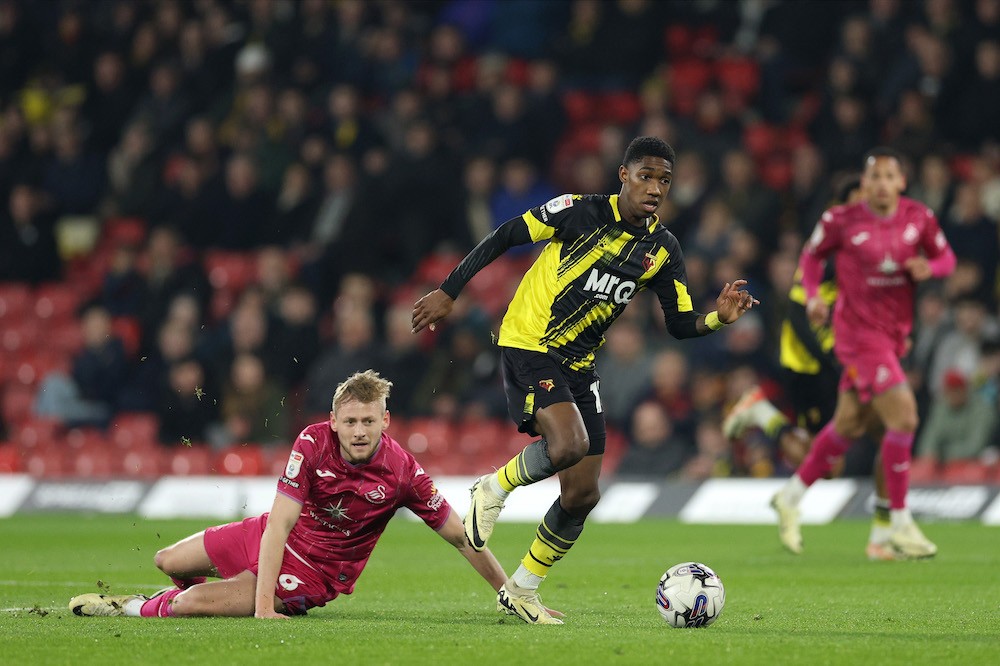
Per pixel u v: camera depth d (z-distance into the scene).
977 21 62.72
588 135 71.06
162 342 64.12
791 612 23.39
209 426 62.75
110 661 16.80
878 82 63.16
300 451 21.47
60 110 78.00
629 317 59.28
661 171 22.78
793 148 66.75
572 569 33.62
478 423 59.34
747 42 72.75
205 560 22.56
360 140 69.06
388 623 21.27
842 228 34.50
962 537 42.94
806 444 40.50
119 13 80.81
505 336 23.44
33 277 74.19
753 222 60.09
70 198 76.12
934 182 57.56
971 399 51.84
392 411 60.31
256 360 61.31
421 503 22.36
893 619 22.12
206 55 76.12
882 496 36.16
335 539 22.17
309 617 22.38
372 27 74.56
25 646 18.03
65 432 65.00
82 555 38.16
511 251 66.62
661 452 55.69
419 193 65.31
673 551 39.28
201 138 71.81
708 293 57.88
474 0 78.44
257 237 69.38
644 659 16.98
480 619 22.36
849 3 69.56
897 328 34.62
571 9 76.25
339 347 60.75
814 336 38.88
